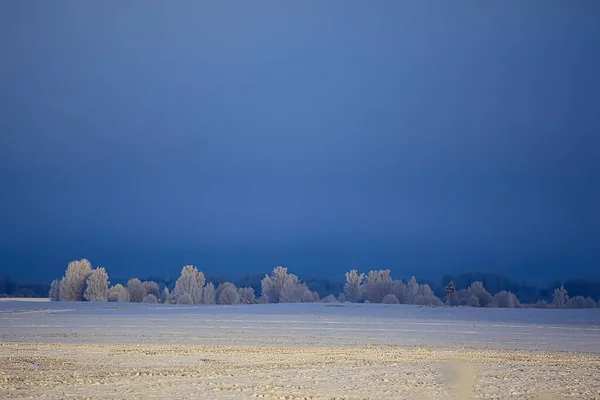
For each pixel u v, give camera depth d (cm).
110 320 7394
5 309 10088
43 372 2911
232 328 6253
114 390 2412
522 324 7481
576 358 3809
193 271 14200
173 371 2997
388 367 3241
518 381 2775
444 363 3438
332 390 2472
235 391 2419
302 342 4784
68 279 13875
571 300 13500
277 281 14838
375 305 11875
